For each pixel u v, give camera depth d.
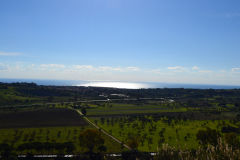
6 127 138.50
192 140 115.69
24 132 126.81
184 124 160.00
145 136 121.38
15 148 96.19
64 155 88.00
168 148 50.47
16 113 184.88
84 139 95.00
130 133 130.50
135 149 94.81
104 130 140.25
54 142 106.94
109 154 92.62
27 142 106.38
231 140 80.88
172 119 179.62
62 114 189.75
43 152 93.56
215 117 190.00
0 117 167.38
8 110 195.62
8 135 118.44
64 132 130.75
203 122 167.25
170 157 48.19
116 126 152.25
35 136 118.88
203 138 96.94
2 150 89.62
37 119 166.25
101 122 165.38
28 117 171.75
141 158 83.44
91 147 96.00
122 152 88.88
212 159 42.12
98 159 87.56
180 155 47.06
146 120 173.38
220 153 44.00
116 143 110.56
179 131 138.12
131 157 84.94
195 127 149.75
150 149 100.38
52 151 95.12
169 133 132.62
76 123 159.00
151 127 149.38
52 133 127.12
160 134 127.44
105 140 115.50
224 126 143.88
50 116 179.38
